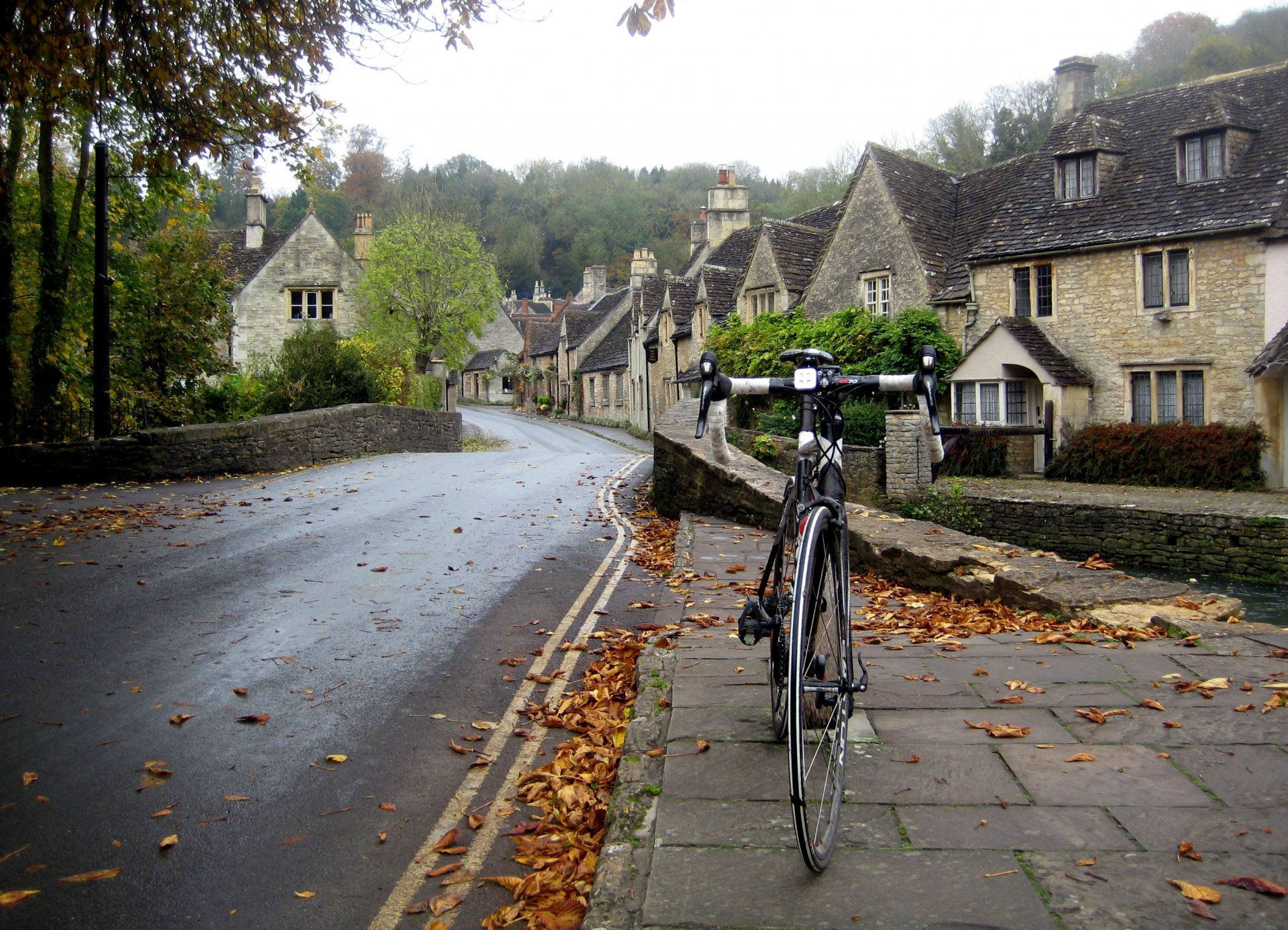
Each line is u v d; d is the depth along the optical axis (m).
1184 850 2.75
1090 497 16.91
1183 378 20.27
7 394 16.61
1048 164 24.38
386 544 9.55
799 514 3.21
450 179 100.06
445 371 45.31
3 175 16.12
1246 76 22.38
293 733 4.64
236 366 30.86
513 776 4.19
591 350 58.50
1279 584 13.31
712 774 3.43
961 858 2.78
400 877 3.33
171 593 7.30
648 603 7.16
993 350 22.41
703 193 91.44
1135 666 4.47
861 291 27.31
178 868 3.36
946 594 6.63
